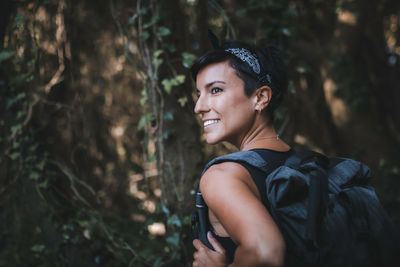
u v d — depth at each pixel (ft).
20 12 7.17
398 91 17.02
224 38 7.69
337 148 16.37
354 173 3.19
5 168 7.09
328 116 16.42
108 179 12.85
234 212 2.50
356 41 15.48
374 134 15.40
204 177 2.87
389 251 2.84
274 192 2.75
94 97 12.37
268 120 3.43
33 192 7.06
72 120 7.63
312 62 15.74
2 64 7.14
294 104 9.96
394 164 14.85
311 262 2.64
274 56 3.50
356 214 2.85
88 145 11.66
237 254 2.44
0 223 7.38
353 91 15.40
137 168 13.10
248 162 2.91
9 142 7.03
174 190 6.21
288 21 8.26
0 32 7.20
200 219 3.08
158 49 6.21
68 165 7.48
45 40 7.25
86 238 6.95
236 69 3.30
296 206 2.74
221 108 3.30
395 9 17.65
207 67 3.38
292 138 8.27
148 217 6.40
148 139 6.44
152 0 6.21
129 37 6.80
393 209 12.23
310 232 2.61
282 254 2.31
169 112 6.23
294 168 2.95
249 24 9.60
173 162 6.26
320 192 2.77
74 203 7.18
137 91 13.19
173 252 6.20
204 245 3.07
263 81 3.33
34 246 7.03
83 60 11.02
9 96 7.16
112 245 7.00
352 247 2.74
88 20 10.19
